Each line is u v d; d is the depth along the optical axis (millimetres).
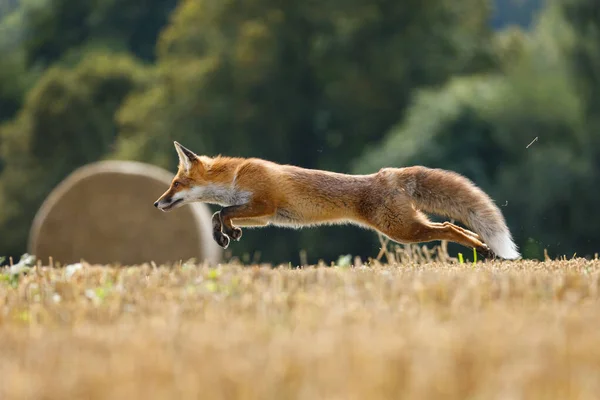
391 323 11141
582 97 69250
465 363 9125
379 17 78000
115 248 45812
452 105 67125
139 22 110000
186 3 85000
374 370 8805
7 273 19016
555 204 63906
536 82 69500
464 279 15078
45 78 88438
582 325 10820
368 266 21109
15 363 9945
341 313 11789
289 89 77750
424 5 78875
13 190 85562
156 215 45688
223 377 8742
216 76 77938
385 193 20188
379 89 76188
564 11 71250
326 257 67312
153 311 13031
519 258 21875
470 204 20125
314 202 20359
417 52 78000
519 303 12844
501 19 134125
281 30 77688
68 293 15195
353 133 77125
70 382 8914
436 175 20328
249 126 76500
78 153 86062
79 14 111750
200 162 21094
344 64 77000
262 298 13492
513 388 8320
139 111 80500
